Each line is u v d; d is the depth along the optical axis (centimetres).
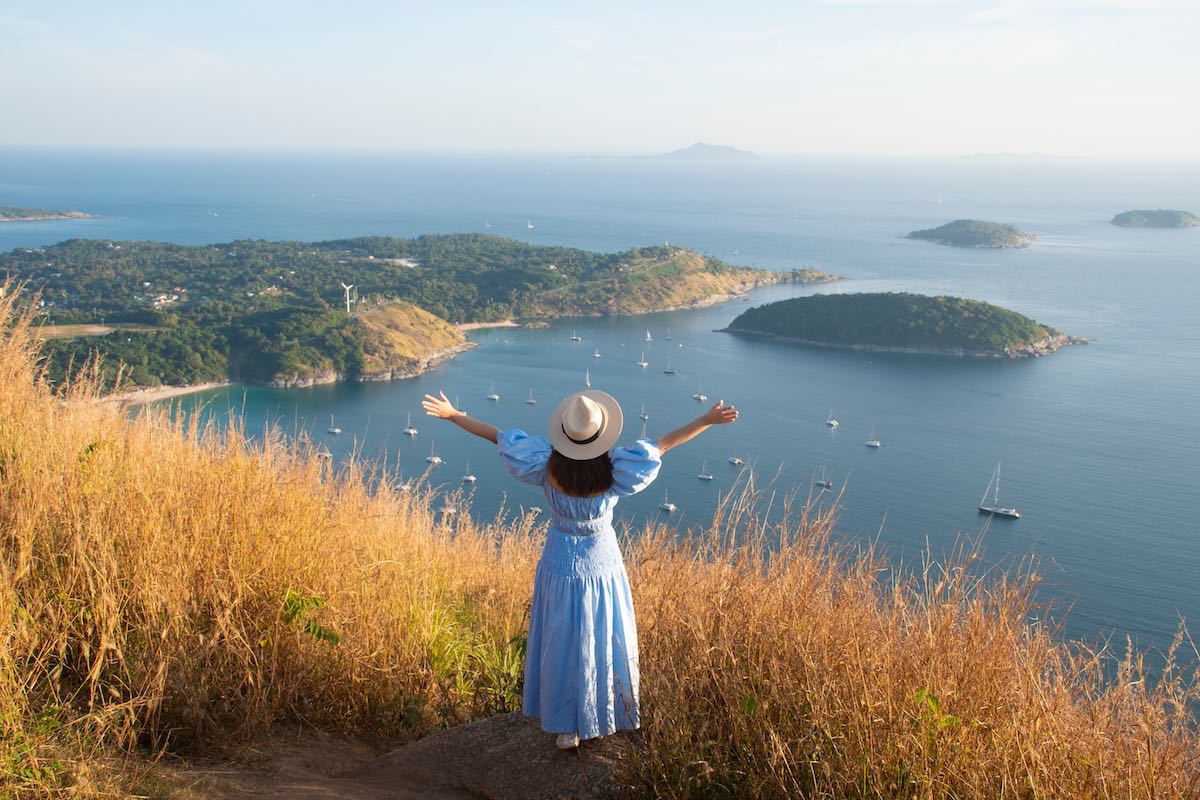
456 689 403
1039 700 252
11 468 381
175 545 343
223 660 329
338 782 301
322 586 383
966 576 291
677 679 294
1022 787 238
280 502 402
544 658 304
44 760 252
